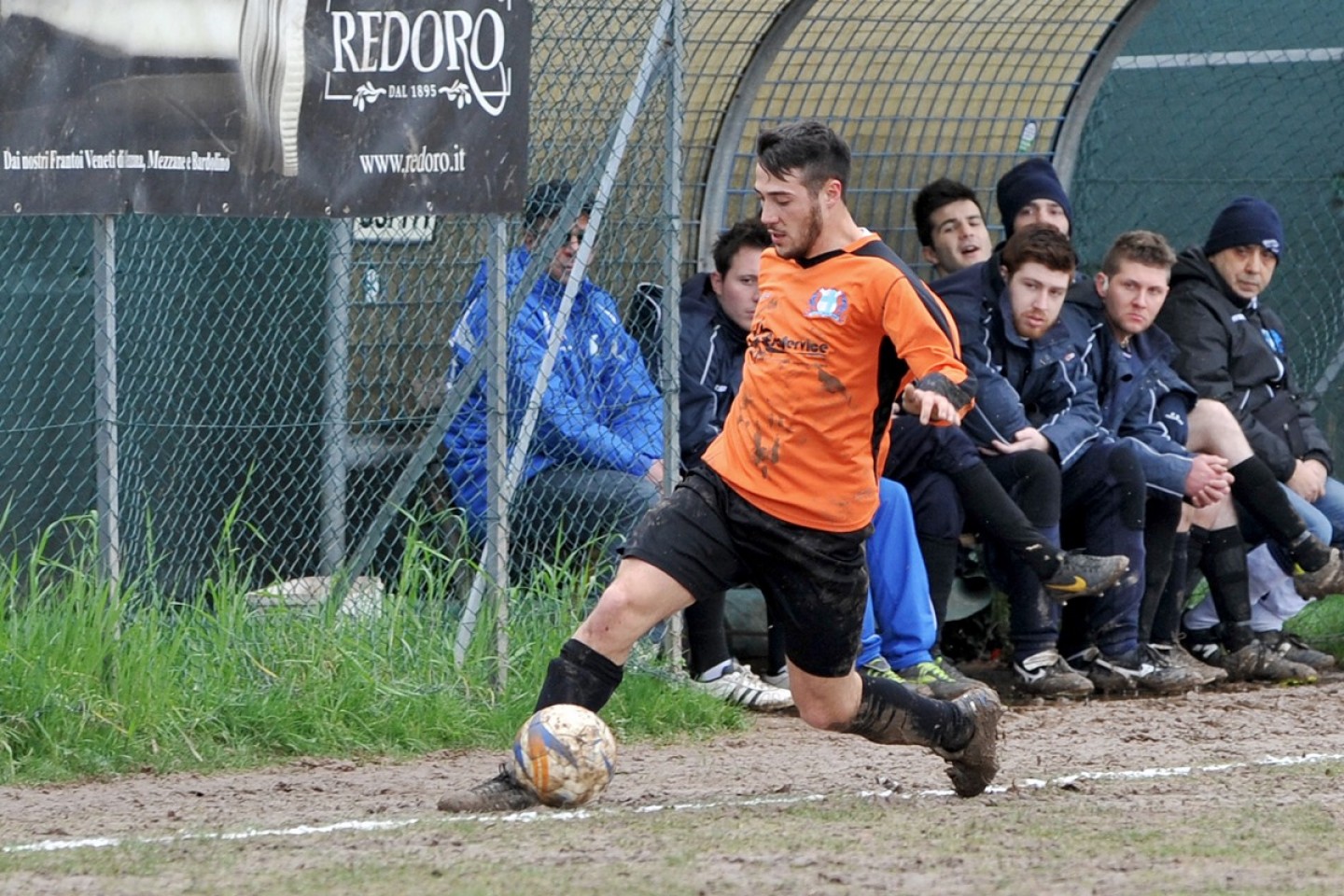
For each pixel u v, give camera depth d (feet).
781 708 90.58
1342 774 72.43
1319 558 101.76
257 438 92.48
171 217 91.81
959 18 107.96
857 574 61.00
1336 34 123.34
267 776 74.74
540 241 89.40
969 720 65.05
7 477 91.25
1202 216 124.88
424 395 91.20
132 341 91.66
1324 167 123.65
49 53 81.41
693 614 89.51
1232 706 94.07
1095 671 98.48
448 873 52.44
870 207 112.47
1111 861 53.88
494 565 86.07
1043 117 114.93
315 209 82.48
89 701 76.84
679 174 88.84
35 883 52.26
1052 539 93.56
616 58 90.38
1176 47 124.26
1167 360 102.53
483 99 83.66
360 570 87.92
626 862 53.88
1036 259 94.27
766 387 59.77
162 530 91.04
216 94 81.76
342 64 82.38
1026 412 96.68
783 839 57.82
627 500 89.76
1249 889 50.01
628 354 91.25
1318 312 124.16
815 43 106.93
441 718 81.46
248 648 82.43
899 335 57.47
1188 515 103.24
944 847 56.29
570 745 62.08
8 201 81.87
